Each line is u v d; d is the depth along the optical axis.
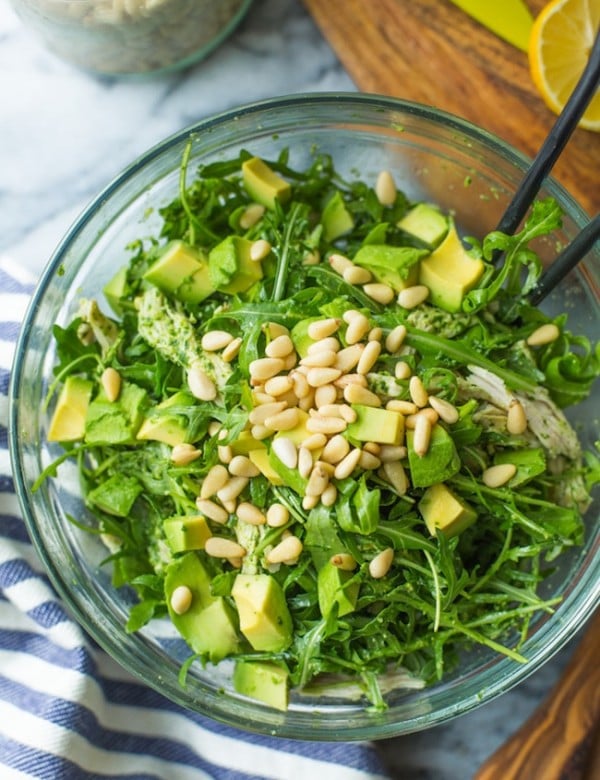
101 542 0.67
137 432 0.63
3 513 0.68
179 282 0.64
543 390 0.64
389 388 0.61
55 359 0.67
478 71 0.71
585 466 0.66
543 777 0.67
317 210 0.68
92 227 0.65
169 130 0.74
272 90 0.75
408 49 0.72
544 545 0.63
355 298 0.64
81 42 0.70
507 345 0.64
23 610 0.68
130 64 0.72
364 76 0.72
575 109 0.58
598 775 0.68
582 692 0.68
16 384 0.63
